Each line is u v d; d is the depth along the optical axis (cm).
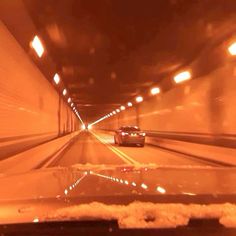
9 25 1461
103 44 2141
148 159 2253
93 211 272
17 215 271
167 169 527
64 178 428
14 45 1642
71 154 2642
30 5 1400
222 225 275
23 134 1905
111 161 2105
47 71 2777
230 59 1997
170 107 3666
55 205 290
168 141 3397
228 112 2123
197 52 2277
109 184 370
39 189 348
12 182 411
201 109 2638
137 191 332
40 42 1992
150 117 4794
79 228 271
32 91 2209
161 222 270
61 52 2331
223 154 2038
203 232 276
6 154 1488
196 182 394
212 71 2388
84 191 331
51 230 271
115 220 270
